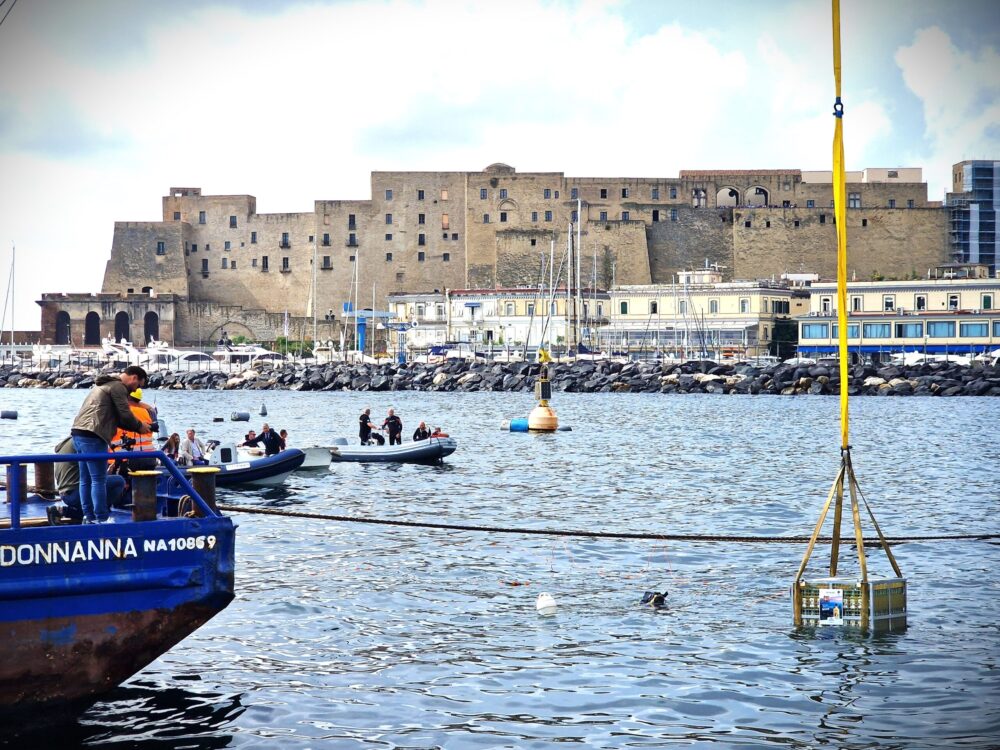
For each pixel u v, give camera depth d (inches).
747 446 2343.8
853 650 777.6
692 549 1128.8
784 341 6176.2
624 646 791.7
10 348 6879.9
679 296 6402.6
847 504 1486.2
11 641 573.3
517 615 873.5
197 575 603.8
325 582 978.1
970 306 5625.0
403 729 641.0
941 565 1043.3
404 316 7116.1
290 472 1834.4
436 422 3112.7
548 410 2768.2
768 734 633.6
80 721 644.7
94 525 584.4
